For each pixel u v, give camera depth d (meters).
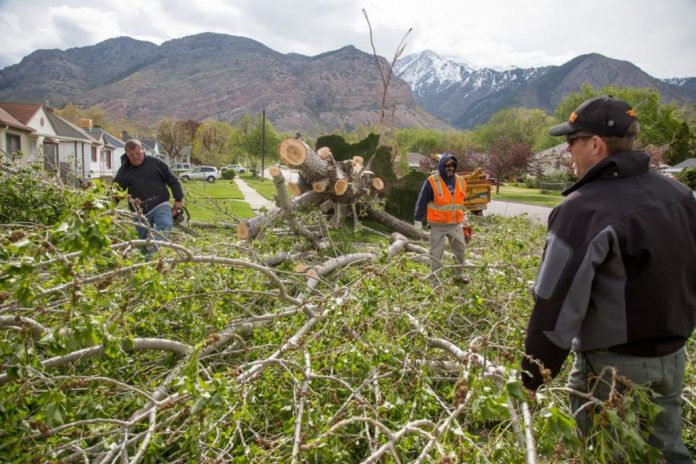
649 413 1.81
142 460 2.23
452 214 5.87
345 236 7.08
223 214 10.12
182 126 63.19
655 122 60.69
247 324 3.54
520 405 2.29
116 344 2.05
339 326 3.07
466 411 2.44
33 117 25.22
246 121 67.44
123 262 2.60
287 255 5.72
